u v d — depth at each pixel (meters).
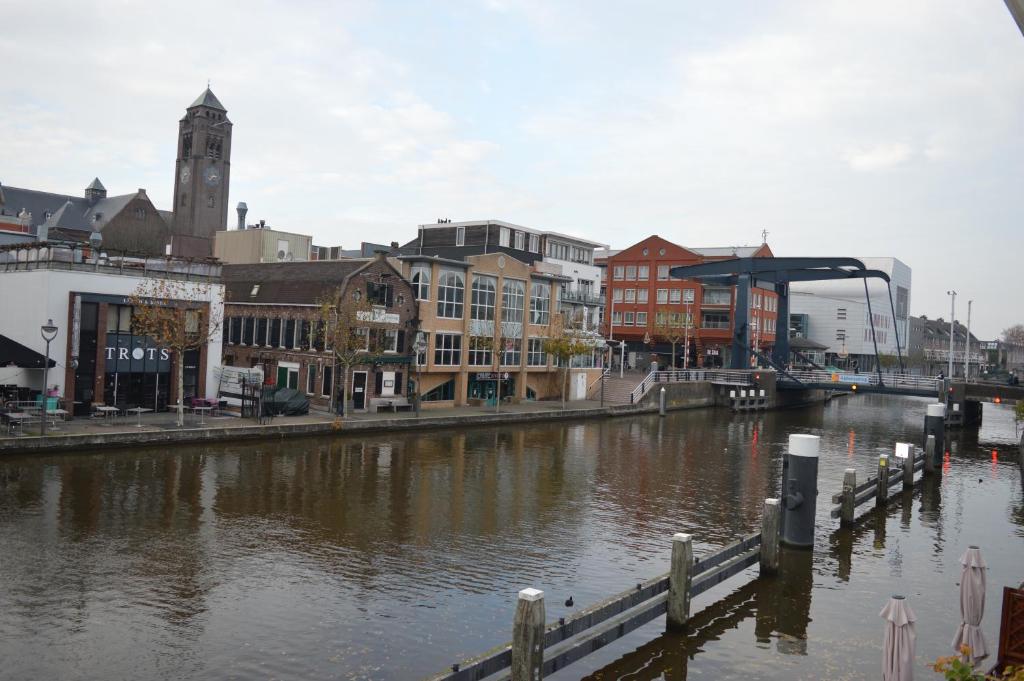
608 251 113.31
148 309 35.91
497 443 39.94
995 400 60.03
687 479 32.41
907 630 10.65
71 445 29.83
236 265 54.44
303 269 49.09
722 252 99.94
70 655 12.93
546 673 11.77
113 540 19.38
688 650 14.52
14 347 31.53
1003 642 11.06
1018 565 21.27
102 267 36.16
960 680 8.05
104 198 118.06
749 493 29.73
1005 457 44.03
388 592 16.73
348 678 12.58
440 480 29.16
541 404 58.00
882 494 28.27
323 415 42.19
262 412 37.91
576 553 20.44
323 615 15.23
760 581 18.83
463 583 17.56
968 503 29.55
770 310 98.44
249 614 15.12
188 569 17.53
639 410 60.56
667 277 91.50
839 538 23.44
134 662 12.81
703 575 17.41
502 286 55.22
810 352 117.06
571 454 37.69
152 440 32.06
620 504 26.88
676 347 92.50
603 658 14.08
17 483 24.72
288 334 47.66
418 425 42.78
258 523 21.72
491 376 54.31
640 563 19.75
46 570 16.97
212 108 136.25
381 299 46.53
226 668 12.77
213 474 27.80
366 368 45.56
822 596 17.84
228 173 140.25
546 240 77.12
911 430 57.12
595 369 66.25
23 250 36.72
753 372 71.38
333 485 27.14
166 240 110.62
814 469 21.61
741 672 13.66
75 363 35.03
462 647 13.95
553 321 59.94
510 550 20.45
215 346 40.66
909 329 156.62
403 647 13.87
